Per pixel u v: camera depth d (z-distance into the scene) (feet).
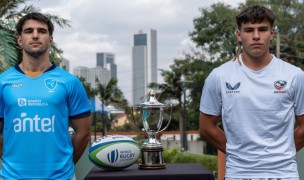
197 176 12.08
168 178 12.03
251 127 10.45
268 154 10.33
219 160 19.38
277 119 10.39
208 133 11.57
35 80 11.00
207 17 122.21
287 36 110.52
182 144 125.29
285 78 10.53
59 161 10.91
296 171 10.57
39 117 10.80
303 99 10.68
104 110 143.33
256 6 10.73
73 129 11.80
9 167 10.84
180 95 138.51
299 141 11.09
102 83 155.22
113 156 12.59
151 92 14.19
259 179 10.32
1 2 34.94
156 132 13.70
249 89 10.53
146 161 13.12
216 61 120.78
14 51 30.35
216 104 11.23
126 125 177.37
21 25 11.12
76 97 11.30
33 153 10.77
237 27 11.00
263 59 10.69
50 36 11.33
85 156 15.06
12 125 10.84
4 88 11.00
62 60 33.71
